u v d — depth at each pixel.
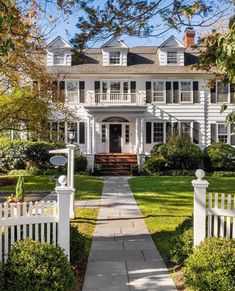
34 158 22.77
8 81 13.70
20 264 4.58
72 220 9.75
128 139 25.72
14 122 14.98
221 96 24.84
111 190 15.39
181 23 6.29
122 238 7.88
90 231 8.55
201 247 5.04
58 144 22.56
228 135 24.86
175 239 6.18
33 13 8.91
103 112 23.86
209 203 5.53
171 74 24.73
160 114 24.95
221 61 4.76
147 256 6.57
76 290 5.04
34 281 4.48
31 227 5.21
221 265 4.66
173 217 10.04
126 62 25.34
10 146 22.72
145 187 16.11
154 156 22.75
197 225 5.48
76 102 24.89
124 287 5.14
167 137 24.50
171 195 13.88
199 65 7.12
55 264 4.68
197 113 24.94
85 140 24.84
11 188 15.88
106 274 5.66
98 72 24.58
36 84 14.50
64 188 5.31
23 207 5.20
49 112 15.63
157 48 26.41
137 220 9.73
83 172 22.30
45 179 18.66
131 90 25.02
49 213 5.35
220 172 21.81
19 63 12.80
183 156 22.44
